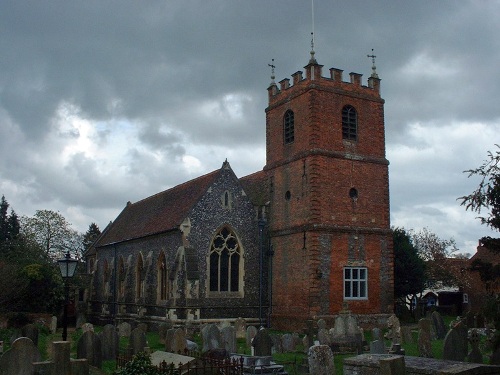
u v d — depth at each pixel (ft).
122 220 198.18
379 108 141.28
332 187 131.13
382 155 139.74
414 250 181.47
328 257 128.16
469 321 120.16
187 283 127.13
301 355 89.97
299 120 136.15
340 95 135.54
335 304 127.34
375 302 132.67
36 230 225.97
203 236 133.28
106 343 88.22
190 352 76.84
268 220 143.64
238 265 137.80
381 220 136.98
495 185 53.47
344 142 134.51
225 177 138.92
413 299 210.38
